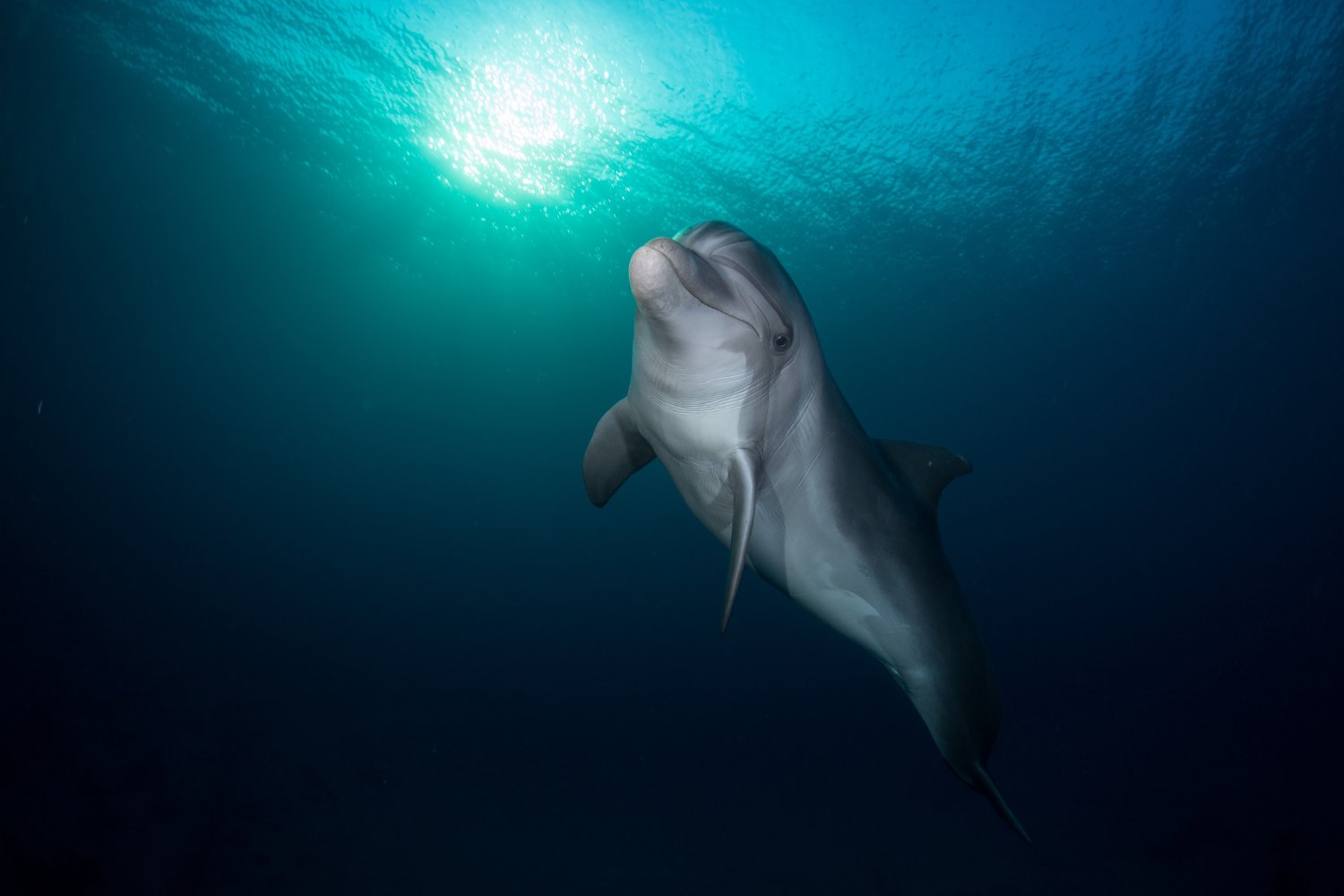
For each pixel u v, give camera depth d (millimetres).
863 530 2402
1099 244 18516
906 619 2498
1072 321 22828
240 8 12305
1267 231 18766
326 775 11070
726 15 11094
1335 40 12883
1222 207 17484
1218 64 13031
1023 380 28203
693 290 1605
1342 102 14492
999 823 11477
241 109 15289
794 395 2096
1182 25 12039
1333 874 8789
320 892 7336
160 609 20312
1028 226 17375
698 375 1842
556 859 9594
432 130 14383
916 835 11031
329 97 14141
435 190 16594
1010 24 11523
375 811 10062
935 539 2715
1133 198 16766
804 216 16062
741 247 1875
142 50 14055
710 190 14945
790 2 10867
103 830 7492
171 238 22172
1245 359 26797
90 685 12781
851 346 23984
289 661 18703
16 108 16531
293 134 15648
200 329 28609
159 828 7852
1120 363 26609
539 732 17547
